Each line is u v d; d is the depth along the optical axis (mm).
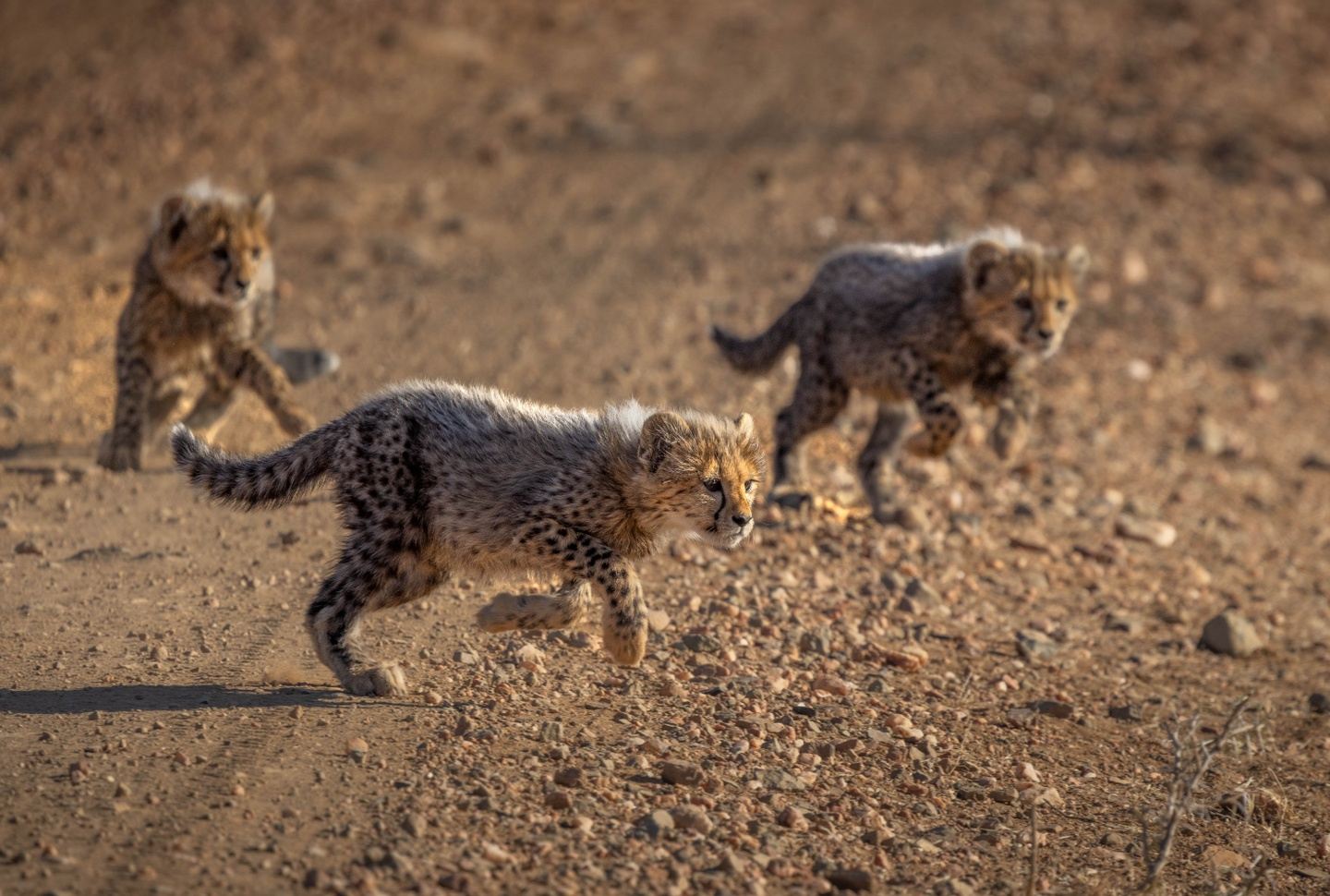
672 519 11375
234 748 9844
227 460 11672
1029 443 21266
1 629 12070
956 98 40438
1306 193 34406
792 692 12117
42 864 8172
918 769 11047
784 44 46062
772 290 26828
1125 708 13016
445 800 9320
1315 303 28578
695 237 30000
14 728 9992
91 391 20031
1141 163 35531
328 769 9633
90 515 15445
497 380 21453
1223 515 19578
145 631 12203
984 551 16906
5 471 16672
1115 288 28422
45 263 25766
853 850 9531
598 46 44781
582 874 8648
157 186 31094
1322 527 19656
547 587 13680
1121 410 23234
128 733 9992
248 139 34406
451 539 11180
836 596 14594
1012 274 16188
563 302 25797
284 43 41375
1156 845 10383
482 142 35688
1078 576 16672
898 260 17188
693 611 13531
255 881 8203
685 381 21953
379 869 8414
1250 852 10594
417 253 28219
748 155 35656
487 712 10781
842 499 17688
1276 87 42312
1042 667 13914
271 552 14531
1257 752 12680
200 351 17703
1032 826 9328
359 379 21266
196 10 43594
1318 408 24281
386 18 44188
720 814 9648
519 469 11117
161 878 8133
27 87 36969
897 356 16797
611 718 11008
